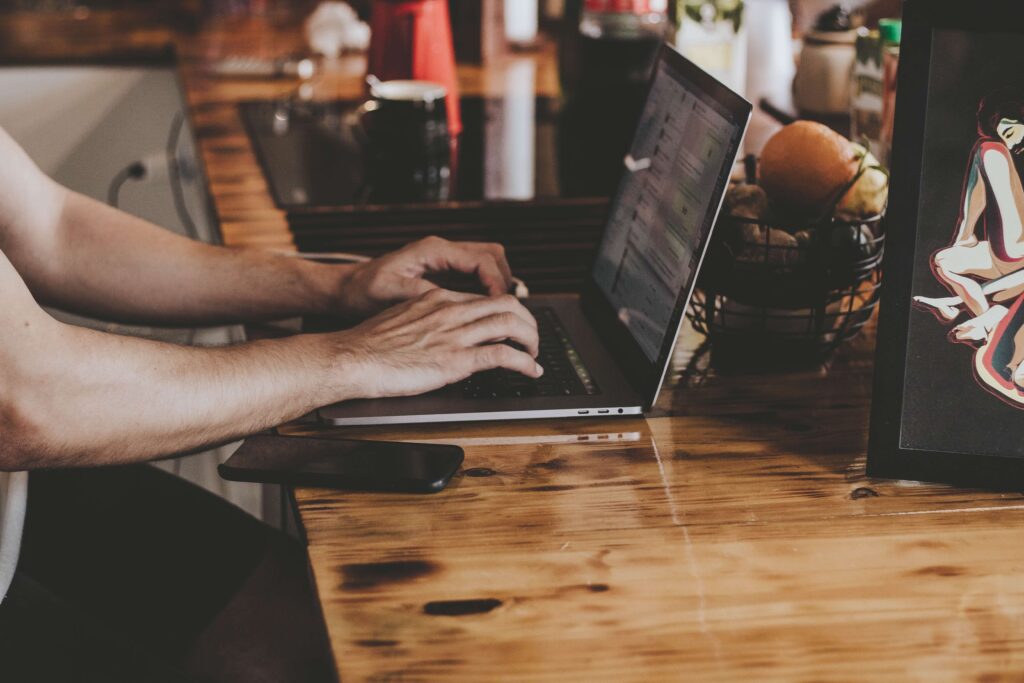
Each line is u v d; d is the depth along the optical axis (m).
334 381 0.96
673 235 1.00
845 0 1.88
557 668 0.64
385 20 1.88
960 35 0.82
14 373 0.85
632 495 0.83
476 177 1.69
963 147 0.83
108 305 1.24
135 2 3.23
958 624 0.68
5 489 0.98
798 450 0.91
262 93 2.20
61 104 2.70
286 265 1.22
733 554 0.75
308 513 0.80
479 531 0.78
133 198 2.79
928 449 0.84
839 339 1.04
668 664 0.64
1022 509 0.81
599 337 1.12
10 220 1.20
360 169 1.72
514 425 0.95
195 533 1.24
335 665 0.64
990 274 0.83
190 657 1.07
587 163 1.77
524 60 2.58
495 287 1.15
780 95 1.76
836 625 0.68
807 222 1.03
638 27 1.98
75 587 1.15
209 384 0.91
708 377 1.05
